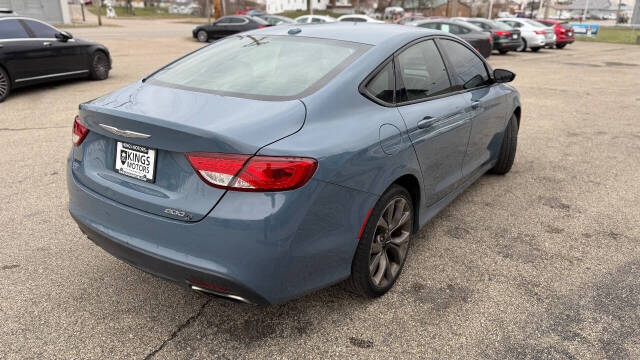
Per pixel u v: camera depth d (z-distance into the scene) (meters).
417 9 79.50
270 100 2.37
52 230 3.56
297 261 2.12
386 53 2.82
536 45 21.59
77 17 54.56
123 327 2.51
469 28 16.58
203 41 22.08
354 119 2.44
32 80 8.85
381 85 2.71
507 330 2.54
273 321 2.58
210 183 2.02
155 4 101.31
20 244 3.34
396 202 2.75
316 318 2.61
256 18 21.61
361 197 2.35
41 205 3.99
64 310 2.64
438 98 3.21
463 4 70.69
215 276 2.05
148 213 2.19
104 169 2.42
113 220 2.32
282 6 103.44
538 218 3.99
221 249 2.03
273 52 2.90
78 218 2.49
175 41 22.56
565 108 8.78
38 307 2.66
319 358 2.31
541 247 3.48
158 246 2.16
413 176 2.82
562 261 3.29
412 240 3.55
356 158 2.29
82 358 2.29
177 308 2.68
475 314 2.67
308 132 2.20
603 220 3.98
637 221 3.97
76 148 2.60
